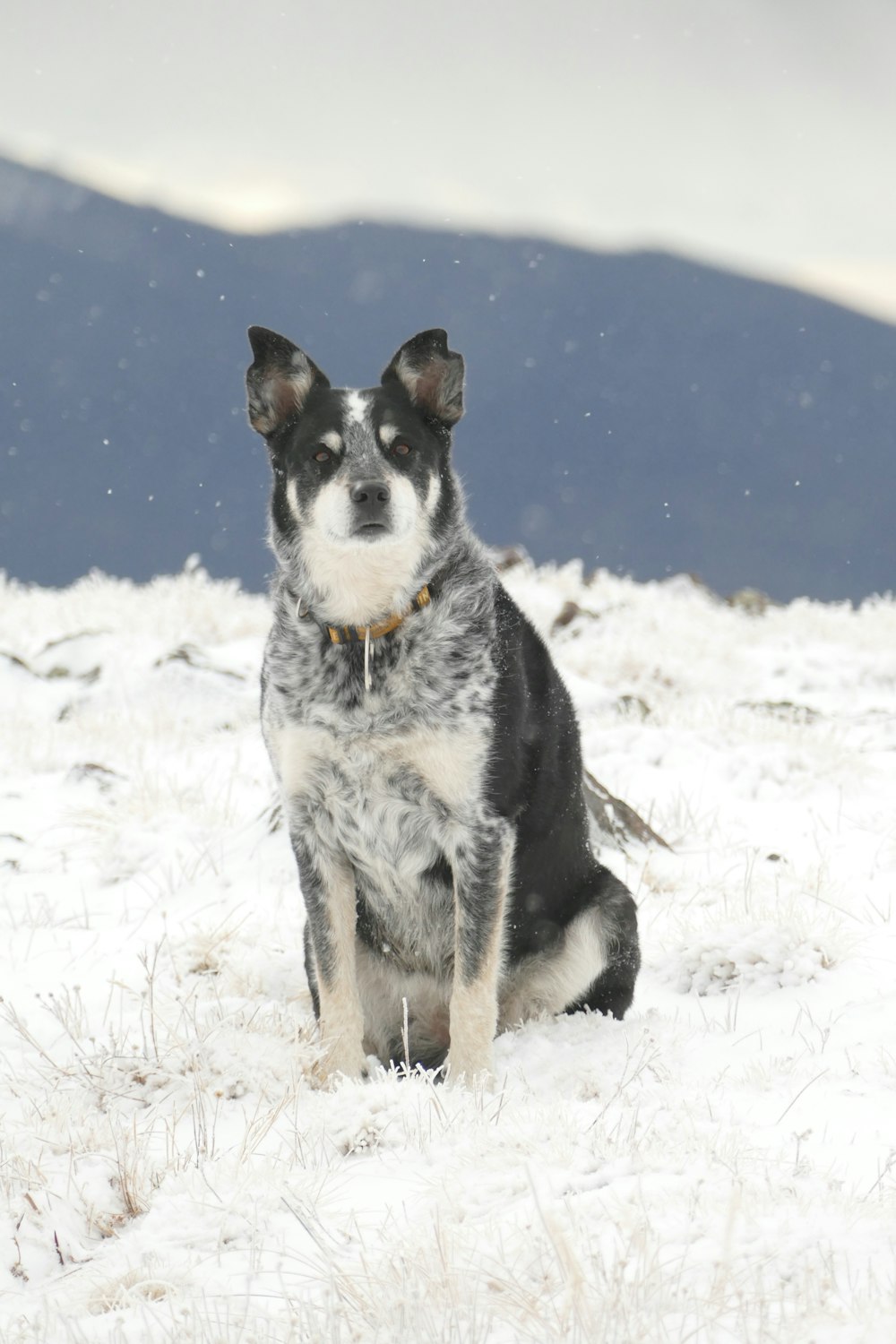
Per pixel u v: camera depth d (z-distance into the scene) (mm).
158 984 10211
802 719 19625
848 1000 9883
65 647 21531
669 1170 6637
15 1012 9328
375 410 9367
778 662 24719
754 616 30156
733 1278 5488
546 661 10125
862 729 19531
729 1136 6992
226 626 24750
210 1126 7984
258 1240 6473
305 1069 8867
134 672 20844
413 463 9328
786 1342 5109
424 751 8938
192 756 17391
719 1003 10250
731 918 11461
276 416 9820
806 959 10406
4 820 15195
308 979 9758
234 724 19188
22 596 27844
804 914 11281
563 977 10109
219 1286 6090
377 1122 7566
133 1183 7152
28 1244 6730
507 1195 6574
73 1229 6938
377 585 8852
